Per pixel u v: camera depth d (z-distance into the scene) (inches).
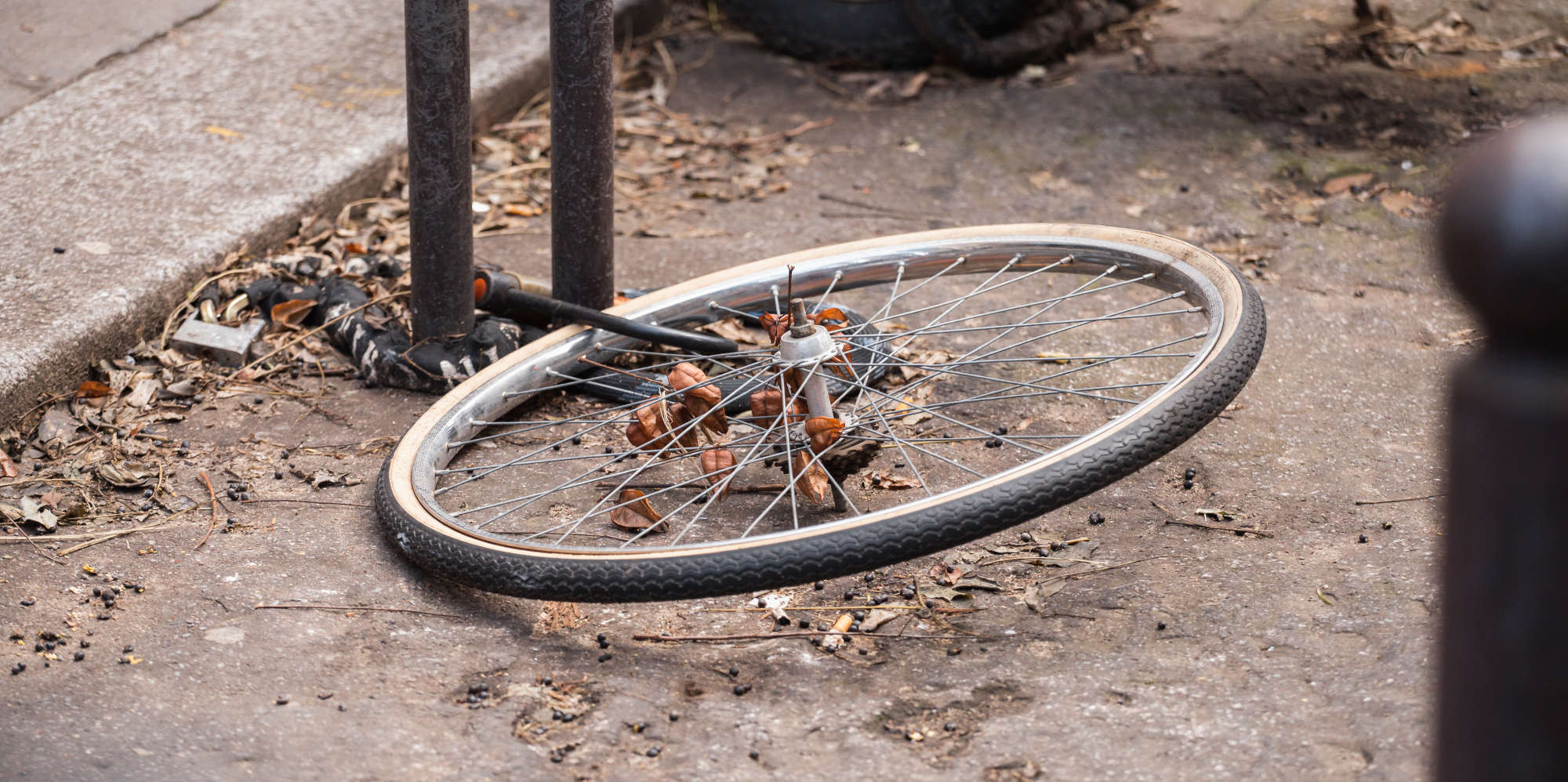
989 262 117.5
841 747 74.6
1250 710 75.7
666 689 80.4
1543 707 42.9
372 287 131.3
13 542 96.7
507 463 103.4
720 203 161.0
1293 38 196.5
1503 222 38.3
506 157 170.1
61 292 122.0
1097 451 83.0
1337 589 87.0
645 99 189.6
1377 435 108.7
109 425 112.8
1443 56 187.2
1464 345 123.0
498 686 81.0
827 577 80.2
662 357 123.6
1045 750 73.5
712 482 103.0
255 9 189.6
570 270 121.6
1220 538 94.7
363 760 74.1
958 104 184.9
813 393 95.9
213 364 123.4
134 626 87.0
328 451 110.6
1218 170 161.5
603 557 83.8
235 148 153.8
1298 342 124.5
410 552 92.0
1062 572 91.5
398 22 192.2
